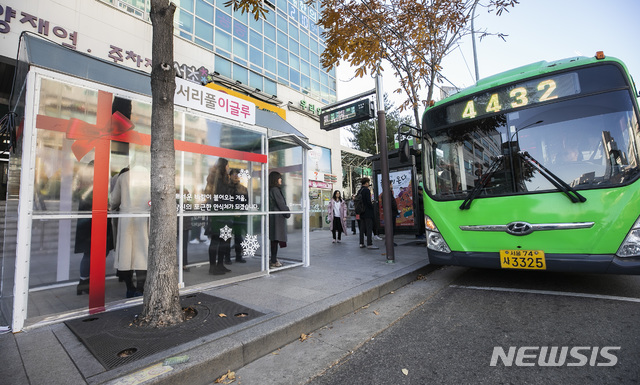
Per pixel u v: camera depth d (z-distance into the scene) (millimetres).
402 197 10867
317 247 9023
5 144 4648
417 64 8344
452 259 4695
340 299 3949
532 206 4121
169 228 3277
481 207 4488
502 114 4613
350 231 14617
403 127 5773
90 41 8312
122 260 4035
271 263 5887
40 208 3289
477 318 3578
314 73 17094
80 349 2637
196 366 2383
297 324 3254
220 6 12211
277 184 6133
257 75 13523
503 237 4277
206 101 4684
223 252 5035
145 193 4152
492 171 4512
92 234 3607
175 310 3227
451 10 7723
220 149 4922
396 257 6961
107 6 8688
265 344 2918
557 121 4227
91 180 3643
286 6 15508
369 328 3477
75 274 3635
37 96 3256
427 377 2441
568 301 3912
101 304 3605
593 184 3863
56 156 3406
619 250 3646
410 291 4883
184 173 4535
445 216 4832
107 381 2152
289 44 15523
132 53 9078
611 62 4078
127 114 3963
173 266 3285
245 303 3811
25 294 3113
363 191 8562
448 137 5051
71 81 3500
